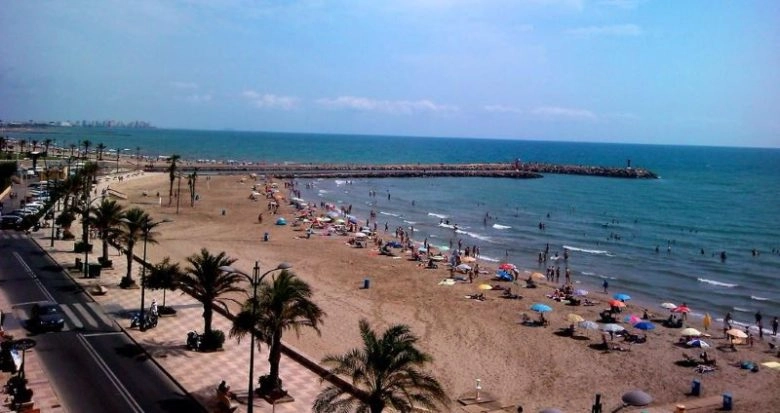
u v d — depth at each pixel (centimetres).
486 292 6419
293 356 3884
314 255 7875
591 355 4606
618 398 3778
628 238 10450
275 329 3152
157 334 4162
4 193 10394
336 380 3412
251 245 8294
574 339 4972
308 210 11706
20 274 5591
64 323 4253
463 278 6988
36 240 7244
